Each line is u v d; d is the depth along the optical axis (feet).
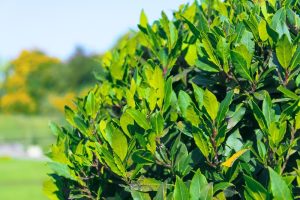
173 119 10.25
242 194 9.45
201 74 10.80
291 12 10.48
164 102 10.13
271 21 10.11
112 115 12.00
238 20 11.10
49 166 10.89
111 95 12.05
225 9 11.68
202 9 12.75
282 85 9.70
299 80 9.66
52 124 12.00
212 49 9.96
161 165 10.46
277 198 7.91
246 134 10.10
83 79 241.14
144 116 9.86
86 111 11.25
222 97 10.53
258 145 9.21
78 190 10.91
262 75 9.74
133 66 12.59
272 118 9.19
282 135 8.90
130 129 10.02
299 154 9.20
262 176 9.27
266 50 10.29
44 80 245.45
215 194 9.41
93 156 10.71
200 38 10.57
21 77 247.09
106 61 13.91
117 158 9.73
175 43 11.30
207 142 9.39
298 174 8.86
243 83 10.00
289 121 9.13
